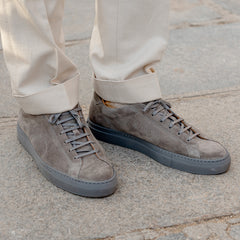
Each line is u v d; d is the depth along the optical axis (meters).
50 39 1.27
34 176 1.43
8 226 1.22
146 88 1.44
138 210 1.28
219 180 1.41
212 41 2.57
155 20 1.39
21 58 1.33
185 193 1.35
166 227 1.22
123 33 1.37
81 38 2.60
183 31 2.70
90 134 1.42
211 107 1.89
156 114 1.47
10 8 1.26
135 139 1.55
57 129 1.38
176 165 1.45
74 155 1.34
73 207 1.29
